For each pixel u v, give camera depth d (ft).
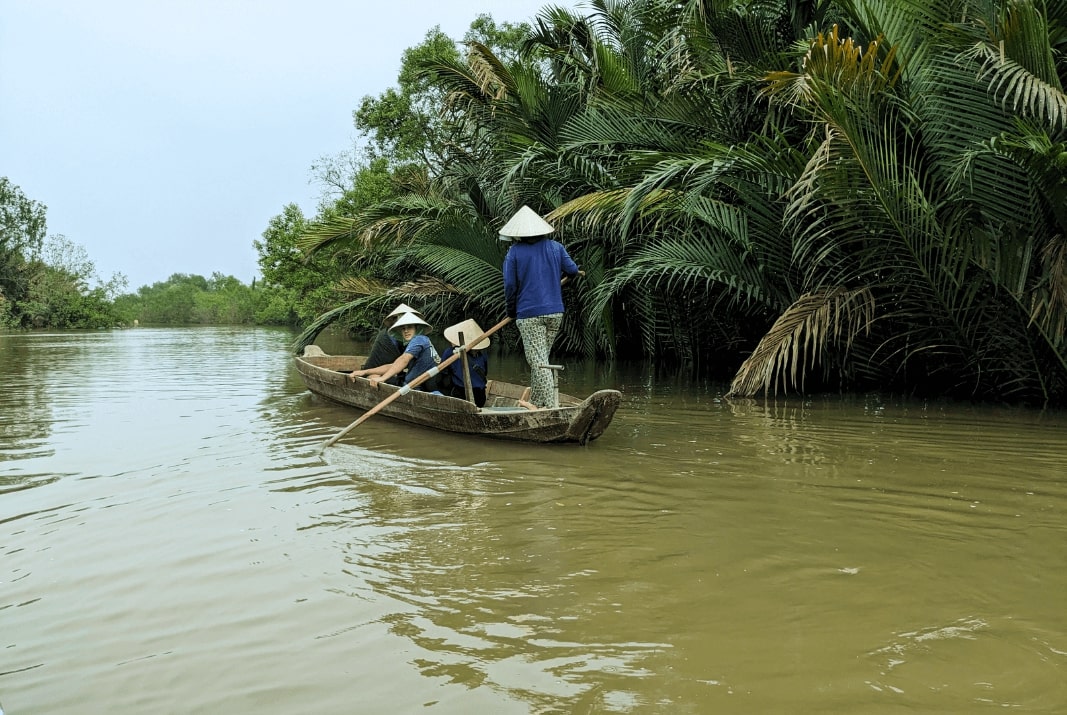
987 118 26.61
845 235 28.84
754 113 35.14
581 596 11.46
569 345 55.26
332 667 9.52
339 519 15.28
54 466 20.13
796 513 15.37
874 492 16.80
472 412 22.82
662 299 44.55
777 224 31.89
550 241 24.30
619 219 33.37
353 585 12.00
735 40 35.12
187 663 9.71
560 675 9.20
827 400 30.58
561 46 52.21
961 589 11.54
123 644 10.26
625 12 48.24
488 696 8.78
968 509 15.52
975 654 9.55
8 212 199.72
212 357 62.13
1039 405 28.55
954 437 22.62
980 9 26.91
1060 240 25.76
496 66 47.11
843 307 29.35
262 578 12.34
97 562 13.15
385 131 92.84
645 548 13.46
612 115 39.88
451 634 10.31
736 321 42.32
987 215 26.48
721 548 13.41
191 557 13.30
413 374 26.40
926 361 32.58
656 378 40.29
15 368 52.24
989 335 28.91
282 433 24.57
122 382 41.57
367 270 83.92
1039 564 12.51
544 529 14.53
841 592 11.48
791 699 8.60
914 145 28.09
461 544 13.76
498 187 53.16
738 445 21.88
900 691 8.73
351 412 28.86
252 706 8.74
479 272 53.26
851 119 25.21
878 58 28.53
